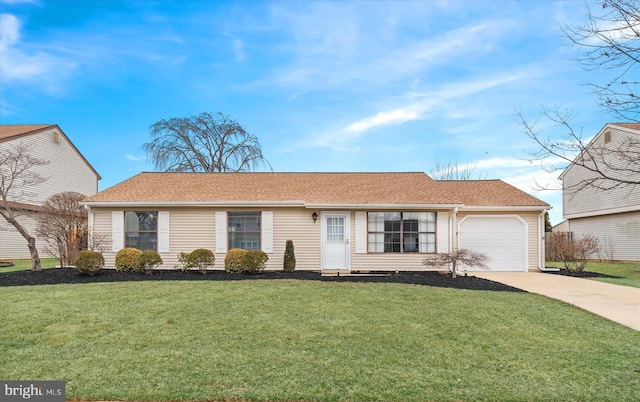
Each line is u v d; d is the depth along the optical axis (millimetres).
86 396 4133
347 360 5137
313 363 5023
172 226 14336
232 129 30891
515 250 15250
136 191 15125
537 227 15305
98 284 10219
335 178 17156
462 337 6125
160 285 9992
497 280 12320
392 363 5055
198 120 30188
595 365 5082
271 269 14180
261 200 14148
